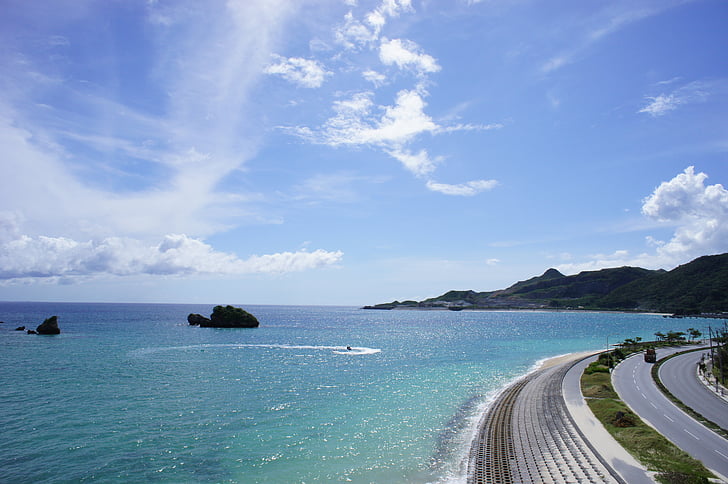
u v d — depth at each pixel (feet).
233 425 143.74
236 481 102.22
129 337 427.74
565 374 235.81
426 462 114.62
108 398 174.81
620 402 164.96
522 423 144.36
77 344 359.46
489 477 102.78
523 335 559.79
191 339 425.28
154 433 133.59
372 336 520.83
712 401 169.17
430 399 184.96
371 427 143.95
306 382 219.00
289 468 110.11
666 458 106.93
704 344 404.57
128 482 100.17
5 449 117.80
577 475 100.07
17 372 229.25
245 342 411.13
